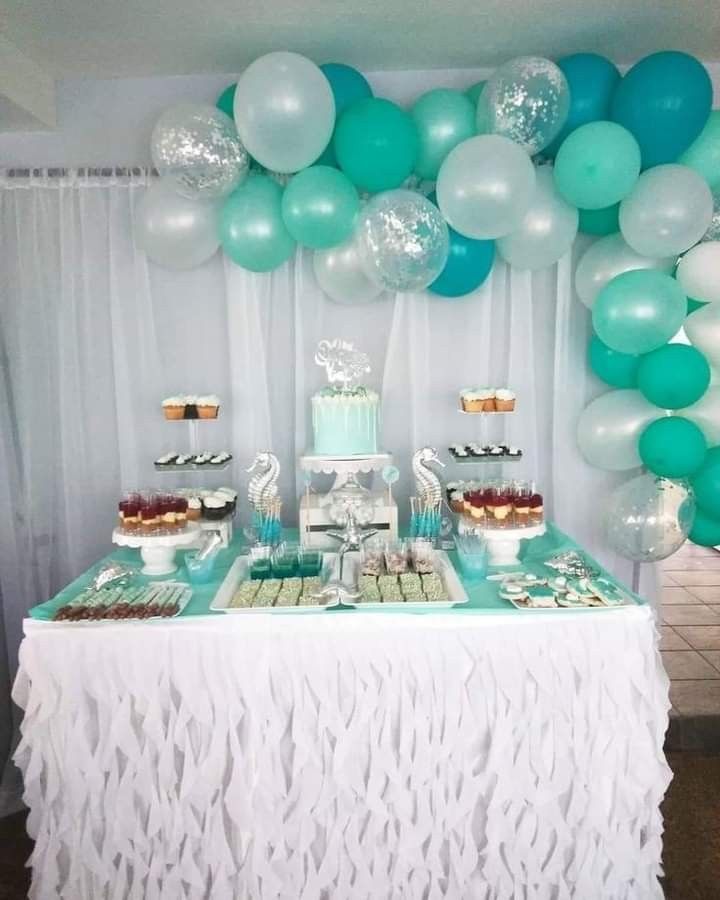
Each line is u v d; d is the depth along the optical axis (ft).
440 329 8.11
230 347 8.02
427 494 7.36
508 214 6.33
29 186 7.79
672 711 9.02
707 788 7.70
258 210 6.84
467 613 5.40
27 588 8.22
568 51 7.48
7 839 7.07
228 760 5.47
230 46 7.19
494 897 5.59
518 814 5.49
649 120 6.45
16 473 8.20
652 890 5.64
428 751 5.44
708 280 6.79
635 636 5.39
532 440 8.21
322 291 8.03
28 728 5.42
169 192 6.98
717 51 7.56
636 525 7.27
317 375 8.16
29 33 6.80
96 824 5.49
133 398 8.11
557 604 5.53
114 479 8.27
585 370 8.24
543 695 5.42
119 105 7.91
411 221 6.23
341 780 5.41
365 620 5.40
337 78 6.92
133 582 6.39
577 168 6.45
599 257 7.38
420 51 7.41
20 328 7.93
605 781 5.45
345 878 5.56
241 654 5.37
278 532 7.27
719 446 7.21
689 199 6.31
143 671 5.36
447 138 6.86
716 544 7.55
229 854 5.51
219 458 7.49
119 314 7.93
